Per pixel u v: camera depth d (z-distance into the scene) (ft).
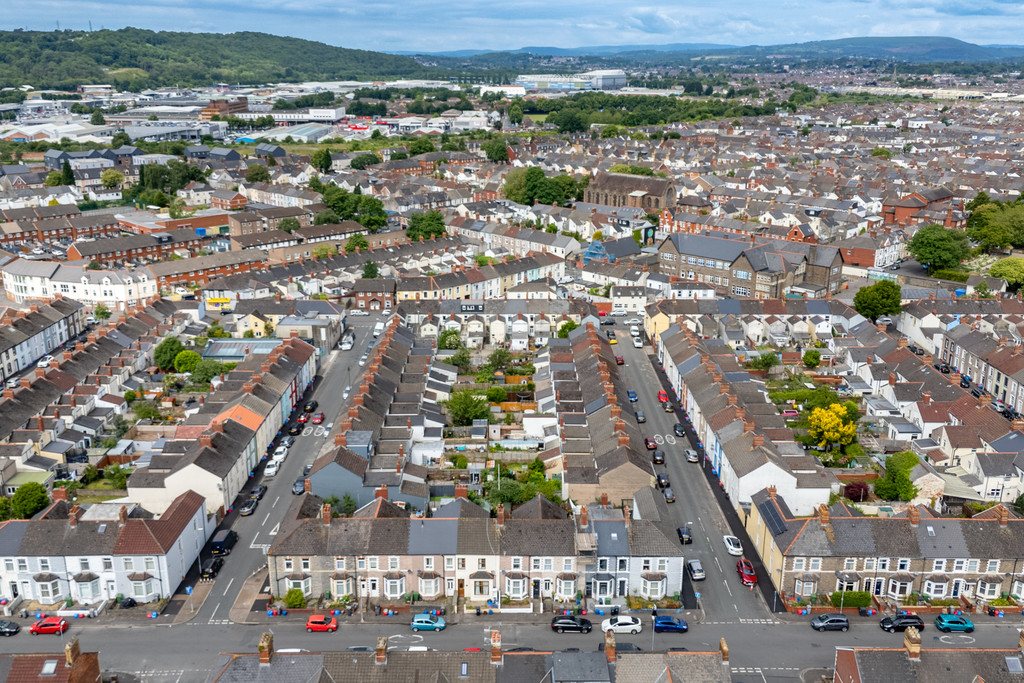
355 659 293.02
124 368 617.21
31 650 335.47
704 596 378.12
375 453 483.92
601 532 379.55
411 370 607.78
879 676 288.10
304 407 591.78
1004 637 347.15
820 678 322.55
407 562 372.38
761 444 452.35
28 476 477.36
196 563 403.13
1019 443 479.00
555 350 650.84
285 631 351.25
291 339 645.10
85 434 526.57
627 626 351.87
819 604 369.30
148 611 365.61
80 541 369.50
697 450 524.52
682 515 446.60
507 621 360.48
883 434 545.44
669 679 285.02
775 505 403.34
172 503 404.77
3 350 640.99
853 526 376.27
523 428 537.65
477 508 401.49
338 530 376.07
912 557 368.27
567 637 347.97
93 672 290.56
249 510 446.19
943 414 533.96
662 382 638.53
